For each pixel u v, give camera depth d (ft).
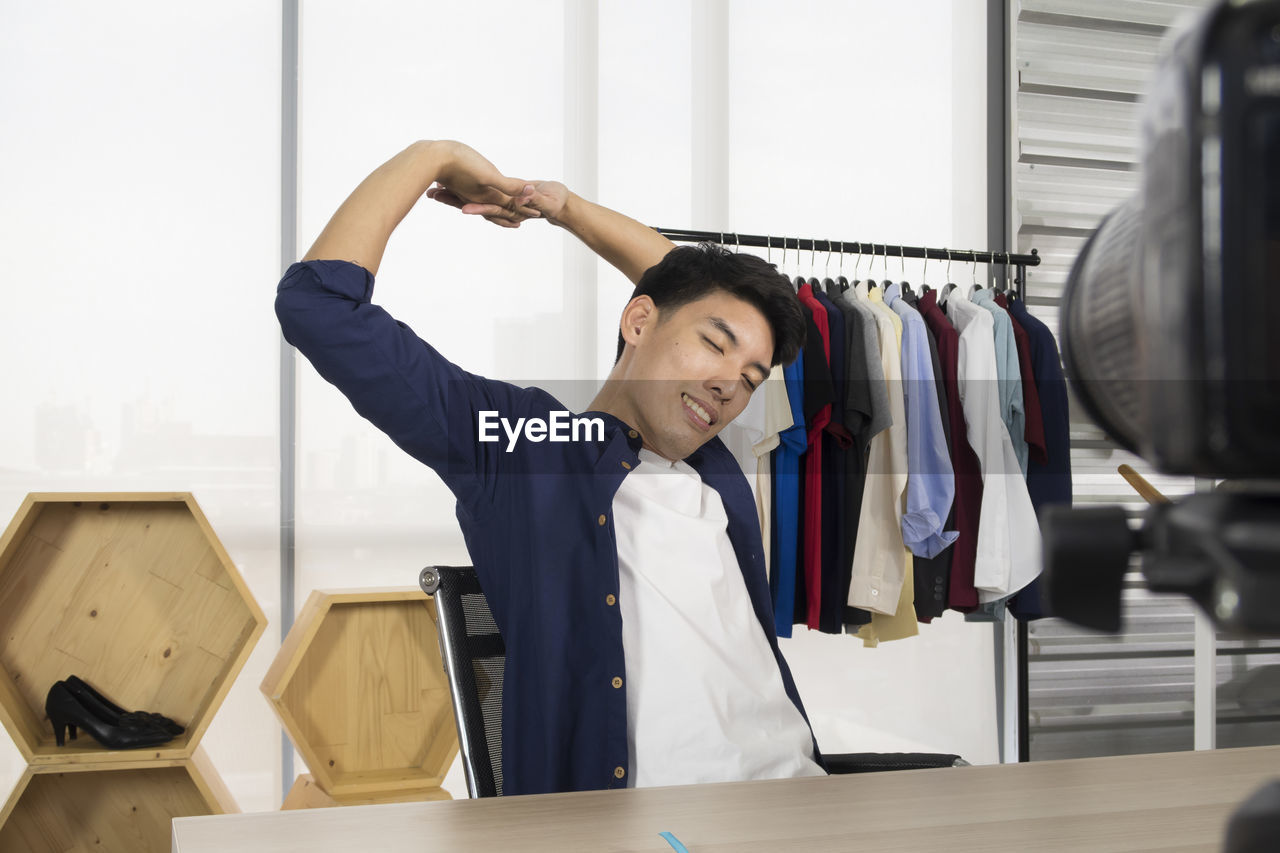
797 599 9.43
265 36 10.69
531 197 5.86
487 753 4.00
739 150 11.83
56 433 10.06
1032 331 10.21
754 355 4.82
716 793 2.80
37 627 8.59
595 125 11.44
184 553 8.94
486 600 4.44
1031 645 12.19
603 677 4.31
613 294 11.36
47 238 10.11
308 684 9.12
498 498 4.73
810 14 12.09
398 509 10.78
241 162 10.59
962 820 2.51
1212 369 0.83
